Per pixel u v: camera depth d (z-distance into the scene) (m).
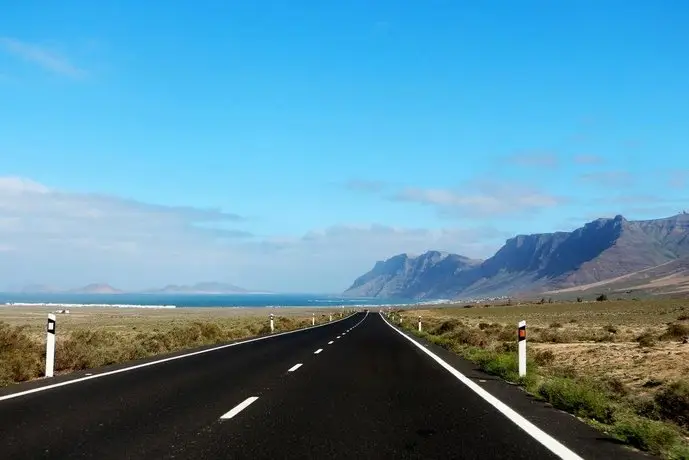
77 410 10.06
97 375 15.16
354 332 42.03
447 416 9.70
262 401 11.13
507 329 42.75
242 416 9.61
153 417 9.48
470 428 8.76
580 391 10.88
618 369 18.95
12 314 94.00
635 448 7.64
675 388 12.63
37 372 15.52
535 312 102.31
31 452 7.18
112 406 10.48
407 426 8.88
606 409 10.09
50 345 14.93
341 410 10.20
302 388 12.92
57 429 8.52
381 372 16.14
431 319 80.25
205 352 23.17
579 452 7.36
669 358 20.22
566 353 24.38
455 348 25.06
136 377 14.77
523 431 8.57
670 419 11.54
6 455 7.03
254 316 101.94
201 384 13.51
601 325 54.16
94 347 20.97
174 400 11.20
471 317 90.00
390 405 10.75
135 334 39.34
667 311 81.44
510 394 12.15
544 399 11.52
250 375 15.34
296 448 7.46
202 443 7.70
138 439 7.91
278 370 16.58
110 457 6.97
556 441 7.95
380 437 8.12
